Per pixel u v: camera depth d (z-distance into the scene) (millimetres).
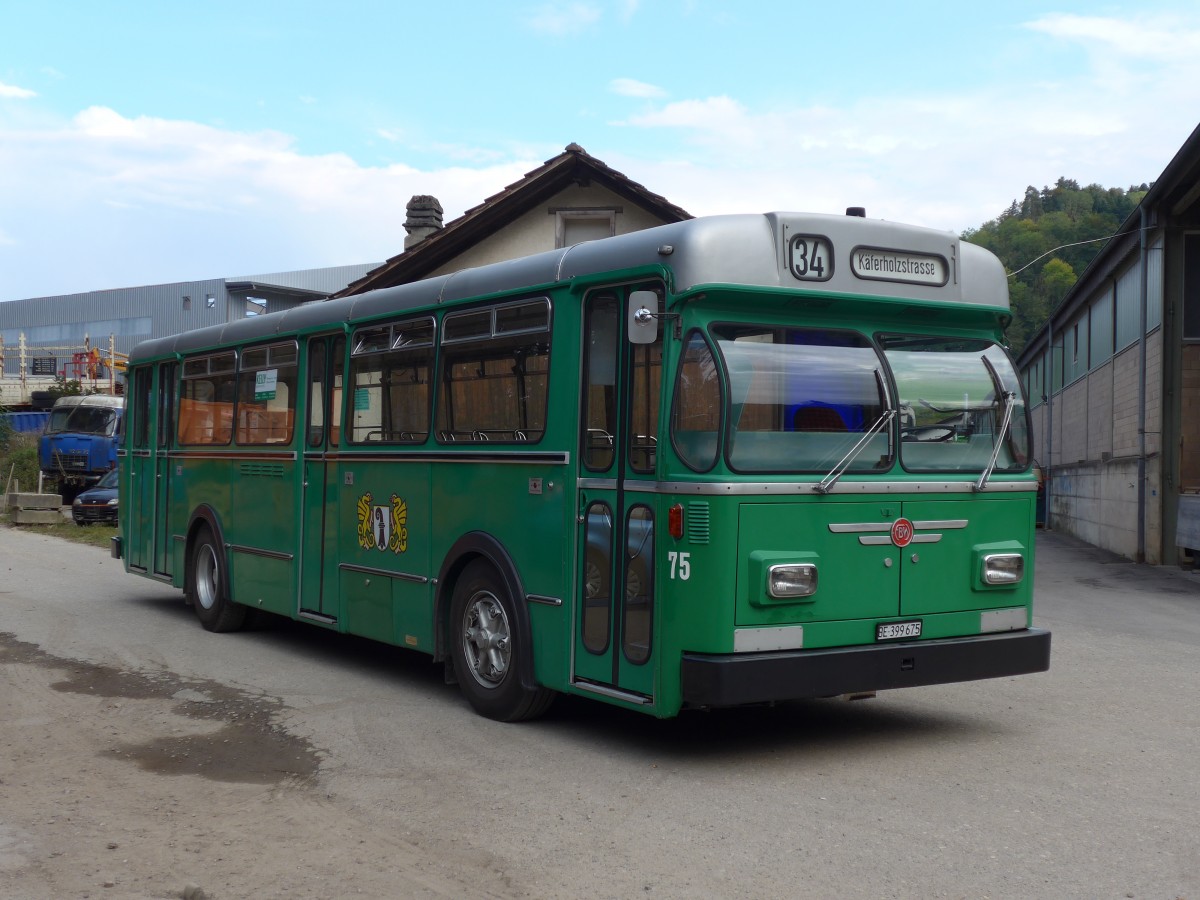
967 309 7453
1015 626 7527
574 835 5566
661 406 6688
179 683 9344
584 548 7254
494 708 7980
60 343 68500
